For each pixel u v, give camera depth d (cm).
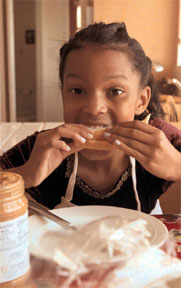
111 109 80
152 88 104
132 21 313
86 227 36
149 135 78
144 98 94
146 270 41
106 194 99
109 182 101
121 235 35
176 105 224
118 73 77
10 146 137
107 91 79
